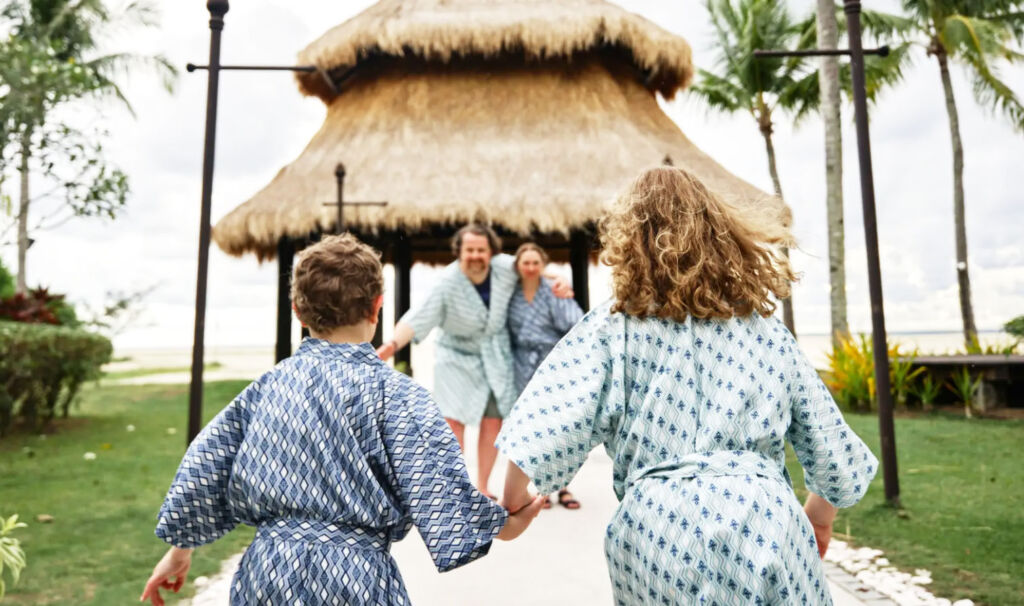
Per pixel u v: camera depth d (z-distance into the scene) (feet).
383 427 5.12
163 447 22.84
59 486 17.21
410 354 37.06
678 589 4.50
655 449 4.87
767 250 5.43
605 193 34.47
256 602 4.80
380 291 5.79
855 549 12.06
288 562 4.80
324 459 4.99
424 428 5.09
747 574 4.40
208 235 14.98
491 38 38.09
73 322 31.65
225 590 10.36
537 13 39.01
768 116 72.43
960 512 13.97
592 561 11.50
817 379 5.19
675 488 4.67
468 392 14.65
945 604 9.57
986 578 10.49
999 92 57.72
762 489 4.63
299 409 5.12
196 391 14.76
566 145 37.17
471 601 9.96
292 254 37.83
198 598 10.02
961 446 21.01
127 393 39.96
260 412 5.19
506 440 4.92
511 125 38.32
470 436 25.86
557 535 12.84
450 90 39.91
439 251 54.54
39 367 24.49
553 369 5.09
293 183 36.78
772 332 5.17
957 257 61.67
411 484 4.94
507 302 14.57
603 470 18.69
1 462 20.21
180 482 5.15
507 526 5.30
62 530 13.52
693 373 4.95
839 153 42.70
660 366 4.98
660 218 5.25
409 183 35.63
